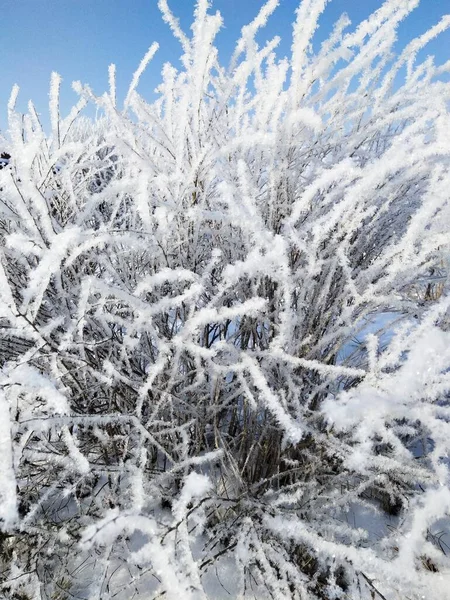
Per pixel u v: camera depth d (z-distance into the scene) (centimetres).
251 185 124
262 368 116
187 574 89
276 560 104
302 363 104
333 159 141
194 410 128
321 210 138
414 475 97
